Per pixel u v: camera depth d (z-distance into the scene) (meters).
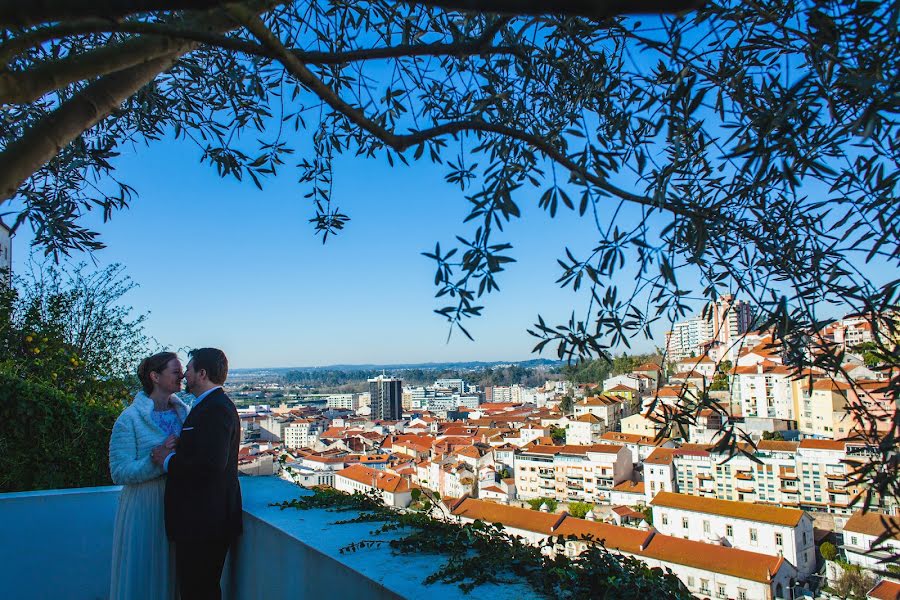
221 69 2.92
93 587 3.82
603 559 2.01
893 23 1.13
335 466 55.16
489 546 2.26
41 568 3.67
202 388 2.86
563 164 1.17
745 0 1.40
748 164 1.22
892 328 1.38
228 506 2.85
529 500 44.47
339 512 3.02
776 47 1.59
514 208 1.32
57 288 7.70
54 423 4.96
